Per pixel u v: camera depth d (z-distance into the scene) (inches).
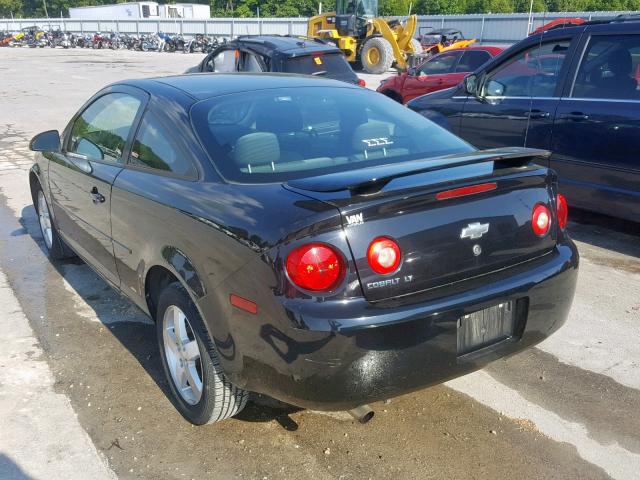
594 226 232.7
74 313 165.8
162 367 138.7
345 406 94.0
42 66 1155.3
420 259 94.9
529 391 129.0
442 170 99.8
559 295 110.2
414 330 92.4
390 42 924.0
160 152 124.0
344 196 91.5
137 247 124.8
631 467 106.7
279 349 92.4
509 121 231.6
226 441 114.0
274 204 96.0
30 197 283.0
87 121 161.5
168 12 2372.0
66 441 114.1
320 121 126.2
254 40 431.2
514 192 106.3
